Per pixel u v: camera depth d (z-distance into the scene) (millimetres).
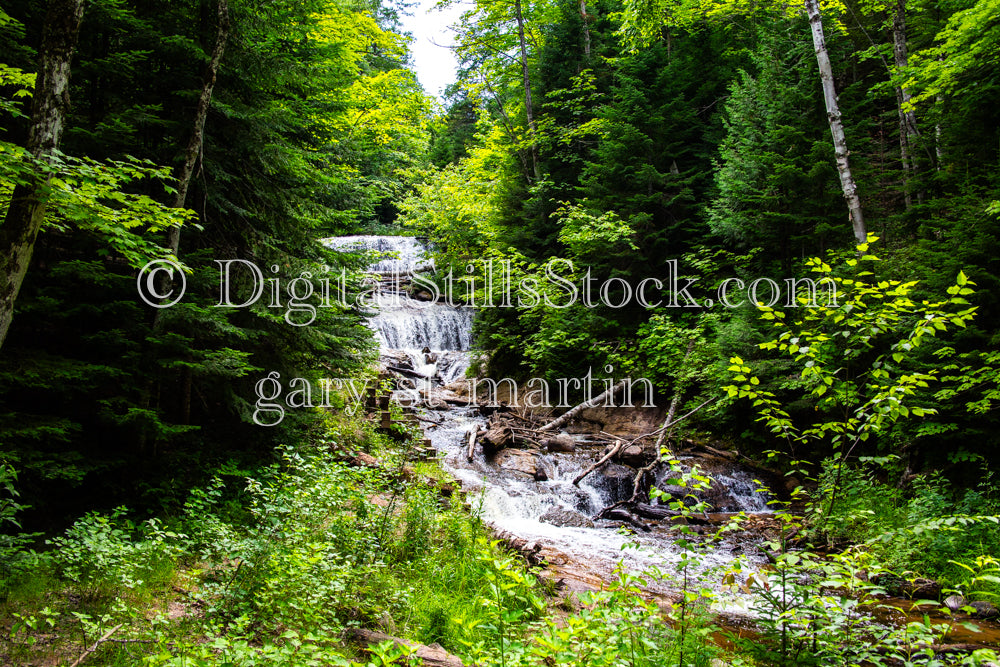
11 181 4219
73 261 5758
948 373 9156
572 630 3096
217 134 8008
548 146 19938
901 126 13797
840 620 3641
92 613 4379
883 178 15672
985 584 6828
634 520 10703
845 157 10867
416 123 21609
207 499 5973
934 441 9562
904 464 10078
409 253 27531
